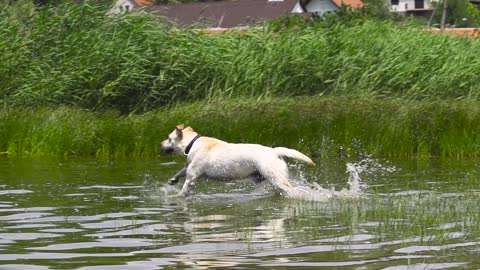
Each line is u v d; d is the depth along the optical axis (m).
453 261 7.30
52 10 21.81
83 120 18.45
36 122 18.25
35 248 8.01
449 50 22.34
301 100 18.88
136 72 20.53
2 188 12.27
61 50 21.08
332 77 21.17
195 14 52.62
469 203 10.62
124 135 17.61
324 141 17.42
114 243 8.24
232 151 11.77
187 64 21.03
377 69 21.03
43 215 9.95
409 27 24.19
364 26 23.08
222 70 21.16
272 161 11.60
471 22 59.84
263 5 56.19
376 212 10.05
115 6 22.41
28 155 17.42
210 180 12.02
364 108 18.17
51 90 20.20
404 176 13.80
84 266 7.23
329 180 13.33
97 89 20.62
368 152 17.45
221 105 18.72
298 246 7.99
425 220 9.41
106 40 21.25
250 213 10.14
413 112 18.02
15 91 20.28
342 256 7.54
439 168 15.04
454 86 20.94
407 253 7.65
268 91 20.55
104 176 13.87
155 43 21.17
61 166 15.34
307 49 21.48
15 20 21.64
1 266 7.23
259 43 21.86
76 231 8.92
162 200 11.29
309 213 10.09
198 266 7.17
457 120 17.75
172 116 18.23
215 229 9.01
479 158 16.94
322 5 65.06
